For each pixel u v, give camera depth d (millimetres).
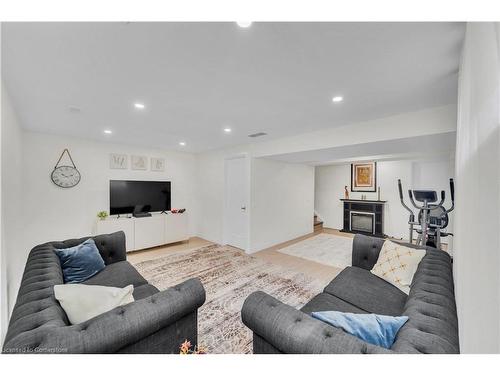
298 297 2512
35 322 905
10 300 2117
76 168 3777
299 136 3451
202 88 1852
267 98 2053
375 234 5789
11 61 1440
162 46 1298
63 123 2879
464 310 903
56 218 3584
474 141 844
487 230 683
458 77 1519
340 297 1726
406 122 2432
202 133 3395
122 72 1598
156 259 3777
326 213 6824
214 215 4996
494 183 644
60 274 1590
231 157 4570
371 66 1511
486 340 666
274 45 1289
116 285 1942
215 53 1372
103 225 3744
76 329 852
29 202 3328
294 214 5316
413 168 5281
